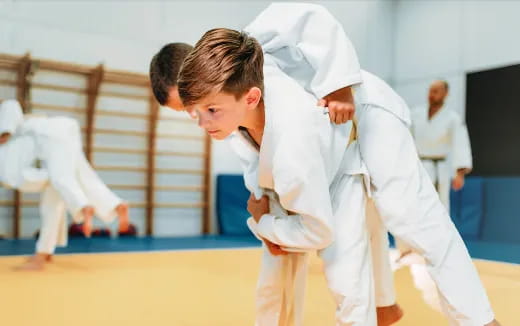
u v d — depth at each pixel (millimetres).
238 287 2656
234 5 7301
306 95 1193
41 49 6066
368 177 1250
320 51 1273
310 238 1114
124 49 6547
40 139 3273
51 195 3342
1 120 3281
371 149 1276
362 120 1317
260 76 1110
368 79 1406
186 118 6910
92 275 3053
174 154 6840
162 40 6785
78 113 6234
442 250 1193
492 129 6895
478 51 7129
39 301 2266
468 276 1173
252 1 7449
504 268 3539
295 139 1068
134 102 6582
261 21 1398
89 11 6344
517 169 6605
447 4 7551
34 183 3244
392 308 1463
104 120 6395
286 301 1320
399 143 1288
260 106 1156
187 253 4367
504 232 6152
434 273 1194
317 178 1071
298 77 1373
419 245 1212
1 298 2332
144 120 6664
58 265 3500
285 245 1174
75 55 6250
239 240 5973
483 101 7023
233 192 7027
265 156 1140
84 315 1983
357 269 1132
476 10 7180
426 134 4301
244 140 1272
